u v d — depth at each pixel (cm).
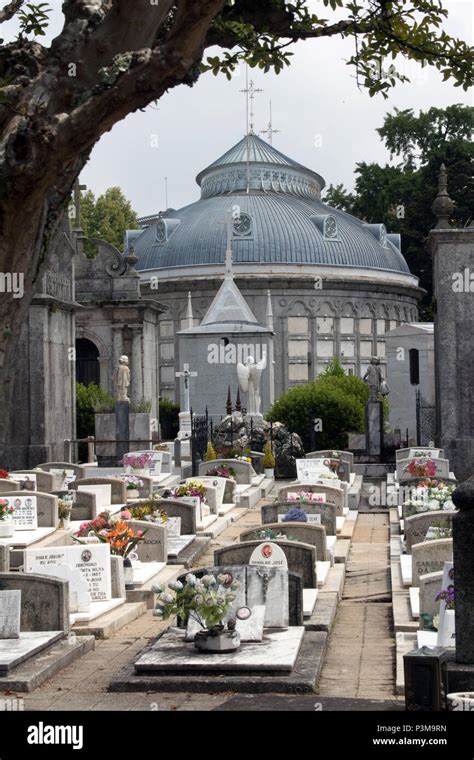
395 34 1157
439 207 3023
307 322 7975
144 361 5112
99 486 2419
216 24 1087
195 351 4409
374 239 8594
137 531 1745
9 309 784
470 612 761
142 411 4028
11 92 773
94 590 1398
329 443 4262
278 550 1283
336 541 2002
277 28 1109
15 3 962
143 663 1006
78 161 837
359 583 1675
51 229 827
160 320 8056
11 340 793
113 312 5072
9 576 1186
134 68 745
